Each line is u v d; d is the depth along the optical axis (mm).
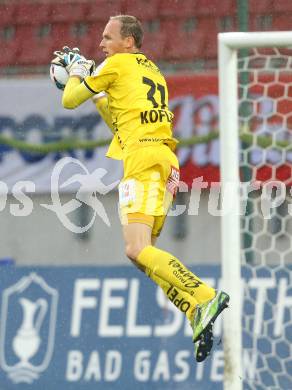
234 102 18844
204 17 38656
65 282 25000
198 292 17266
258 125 29750
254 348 22859
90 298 24844
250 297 23938
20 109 34562
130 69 18453
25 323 24859
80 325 24734
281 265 23031
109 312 24719
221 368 24047
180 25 38562
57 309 24859
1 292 25062
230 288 18688
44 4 40562
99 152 33562
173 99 33719
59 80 19406
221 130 18859
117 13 39781
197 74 33906
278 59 31797
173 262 17656
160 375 24234
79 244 33125
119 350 24453
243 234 26203
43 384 24484
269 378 23531
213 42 37750
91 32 39656
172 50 37500
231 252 18750
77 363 24516
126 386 24250
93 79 18375
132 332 24547
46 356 24625
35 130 34281
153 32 38469
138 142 18172
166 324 24453
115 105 18500
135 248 17859
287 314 23797
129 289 24781
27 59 39125
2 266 25234
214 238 32188
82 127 34000
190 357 24203
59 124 34156
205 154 33000
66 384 24438
